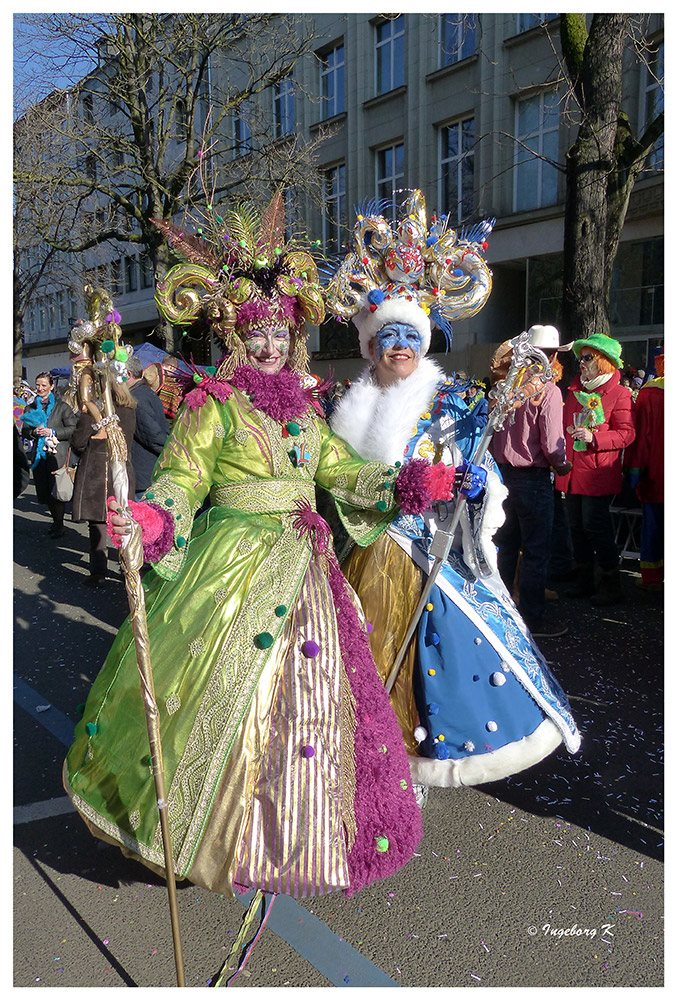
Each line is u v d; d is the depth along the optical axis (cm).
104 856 266
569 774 319
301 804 202
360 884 206
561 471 444
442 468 243
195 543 234
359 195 1650
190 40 1036
